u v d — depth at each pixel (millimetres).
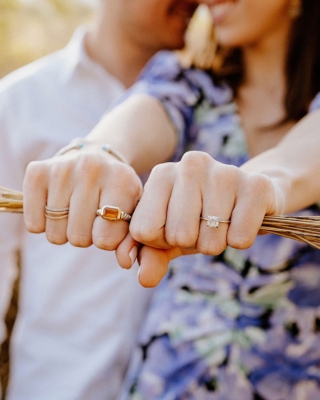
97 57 843
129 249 377
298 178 431
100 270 765
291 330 547
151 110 544
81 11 1551
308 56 617
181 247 366
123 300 759
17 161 801
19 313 840
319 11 622
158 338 581
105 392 759
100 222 378
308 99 615
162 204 367
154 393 561
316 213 549
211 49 646
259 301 557
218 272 575
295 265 550
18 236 830
